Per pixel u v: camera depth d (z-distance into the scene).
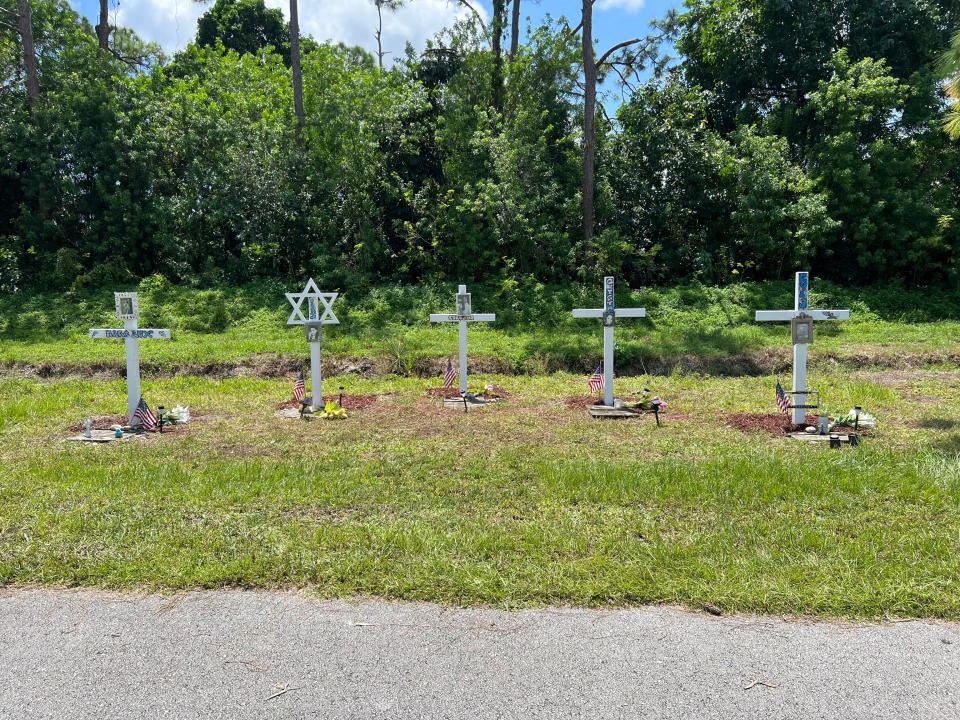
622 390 10.49
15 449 6.95
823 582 3.87
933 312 17.67
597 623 3.51
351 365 12.69
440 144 19.53
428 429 7.79
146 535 4.59
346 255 18.78
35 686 3.01
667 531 4.66
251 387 10.91
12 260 17.62
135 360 7.89
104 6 21.53
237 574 4.01
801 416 7.66
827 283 18.39
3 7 19.41
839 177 18.41
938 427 7.65
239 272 18.27
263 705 2.87
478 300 17.05
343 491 5.50
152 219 17.73
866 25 19.88
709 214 19.81
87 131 17.64
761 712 2.80
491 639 3.36
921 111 19.05
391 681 3.02
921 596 3.70
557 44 19.92
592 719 2.76
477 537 4.52
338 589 3.86
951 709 2.82
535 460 6.40
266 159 18.45
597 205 19.14
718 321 16.22
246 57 22.56
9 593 3.88
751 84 21.92
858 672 3.08
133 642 3.36
